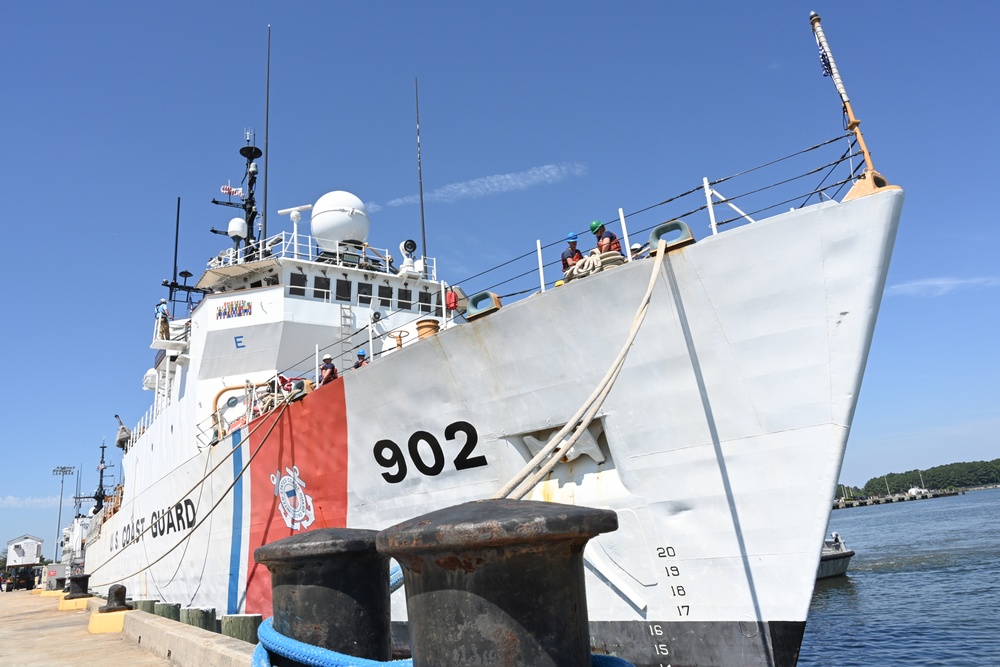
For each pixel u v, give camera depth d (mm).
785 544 6969
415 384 9742
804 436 6844
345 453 11156
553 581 2135
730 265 7012
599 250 8305
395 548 2209
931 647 16078
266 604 12984
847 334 6594
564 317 8102
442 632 2141
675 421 7570
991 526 47031
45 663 9703
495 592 2092
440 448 9672
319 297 16500
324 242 17922
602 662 2584
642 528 7867
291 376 15898
